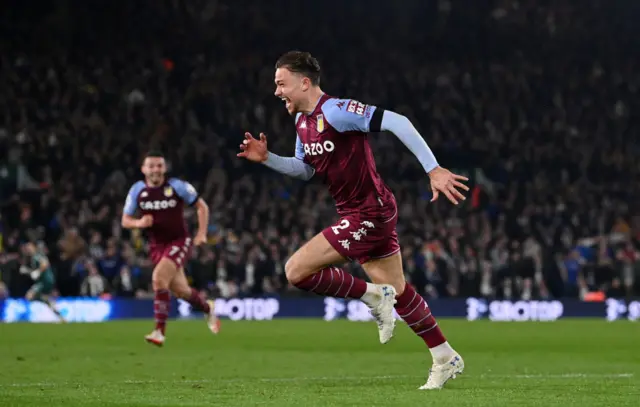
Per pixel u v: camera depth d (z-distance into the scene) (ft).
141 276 123.44
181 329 97.19
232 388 40.47
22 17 177.99
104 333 89.71
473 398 35.24
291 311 124.57
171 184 68.74
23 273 114.93
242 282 127.54
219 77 175.52
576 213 155.74
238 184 150.51
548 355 67.51
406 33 202.80
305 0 199.82
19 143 150.30
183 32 183.21
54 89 164.14
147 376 49.42
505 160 172.65
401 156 166.30
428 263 131.95
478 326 106.83
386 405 32.73
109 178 149.18
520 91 189.98
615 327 105.09
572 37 205.67
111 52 178.29
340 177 38.58
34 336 85.10
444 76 192.75
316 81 38.58
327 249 38.52
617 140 182.80
